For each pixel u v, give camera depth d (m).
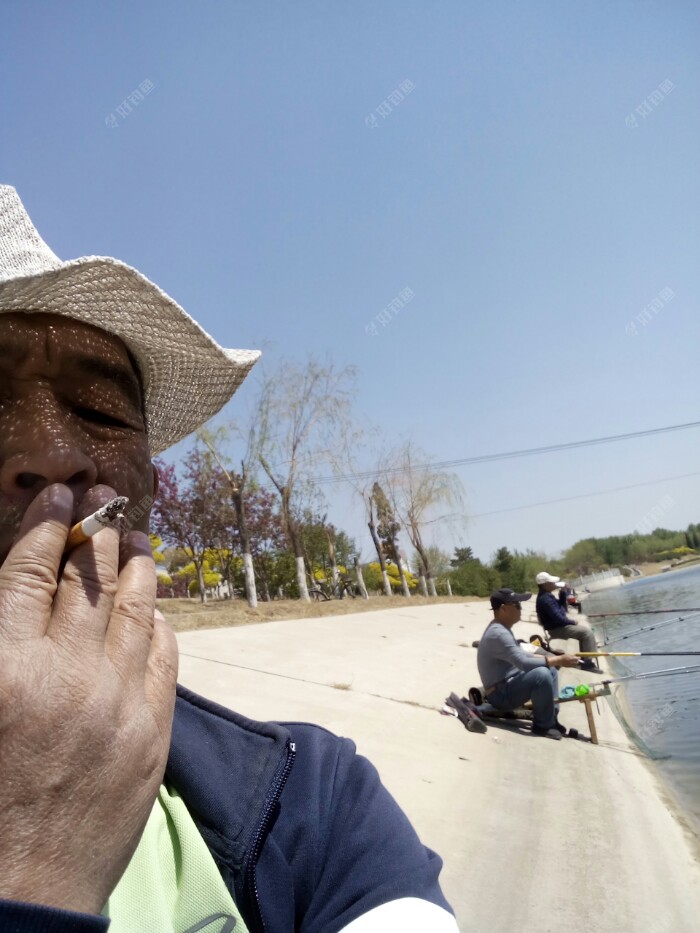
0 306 1.00
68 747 0.71
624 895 2.99
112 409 1.06
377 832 1.10
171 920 0.93
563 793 4.46
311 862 1.05
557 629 11.22
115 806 0.74
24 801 0.69
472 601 31.89
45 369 1.02
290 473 22.69
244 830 1.04
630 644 15.33
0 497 0.90
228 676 6.59
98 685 0.75
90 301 1.06
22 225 1.23
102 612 0.79
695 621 19.31
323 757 1.18
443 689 7.57
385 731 5.36
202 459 23.30
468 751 5.23
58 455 0.88
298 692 6.28
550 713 6.32
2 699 0.70
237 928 0.93
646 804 4.39
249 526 25.42
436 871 1.11
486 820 3.76
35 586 0.76
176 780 1.07
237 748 1.12
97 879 0.71
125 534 0.92
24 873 0.67
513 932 2.61
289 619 14.07
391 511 34.66
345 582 35.03
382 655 9.36
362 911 1.00
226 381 1.44
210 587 31.53
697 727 6.79
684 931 2.72
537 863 3.26
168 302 1.13
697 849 3.69
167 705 0.85
